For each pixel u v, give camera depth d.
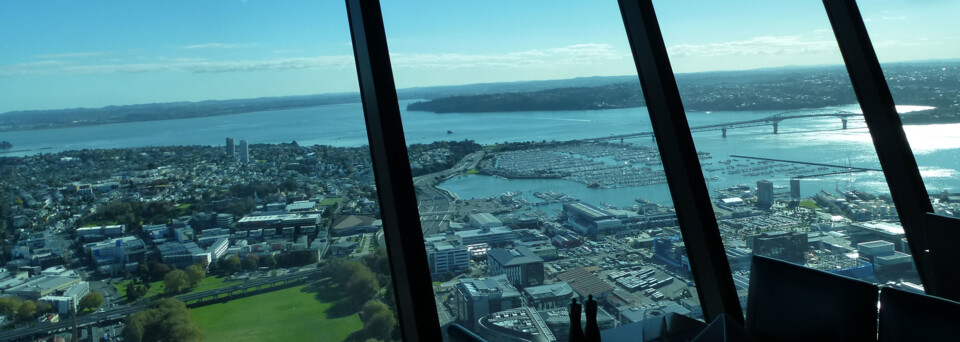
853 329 1.70
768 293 1.92
